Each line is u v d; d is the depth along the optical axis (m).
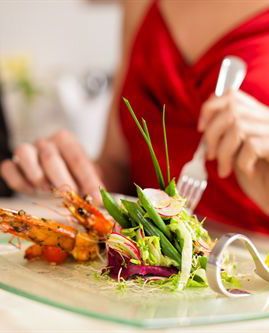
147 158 1.16
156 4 1.19
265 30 1.09
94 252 0.73
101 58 2.31
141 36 1.20
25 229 0.70
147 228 0.69
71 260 0.73
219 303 0.62
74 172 1.03
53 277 0.67
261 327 0.59
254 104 0.95
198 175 0.85
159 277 0.67
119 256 0.68
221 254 0.63
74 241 0.72
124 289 0.65
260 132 0.93
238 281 0.68
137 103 1.19
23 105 2.04
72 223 0.81
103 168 1.28
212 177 1.10
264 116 0.94
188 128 1.12
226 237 0.64
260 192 1.03
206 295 0.65
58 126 2.05
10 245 0.75
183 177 0.85
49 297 0.60
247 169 0.94
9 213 0.70
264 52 1.07
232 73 0.94
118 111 1.24
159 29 1.18
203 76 1.12
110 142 1.29
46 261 0.72
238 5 1.12
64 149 1.05
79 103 2.07
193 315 0.58
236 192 1.08
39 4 2.26
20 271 0.67
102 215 0.75
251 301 0.63
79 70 2.27
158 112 1.16
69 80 2.12
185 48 1.16
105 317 0.56
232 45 1.09
